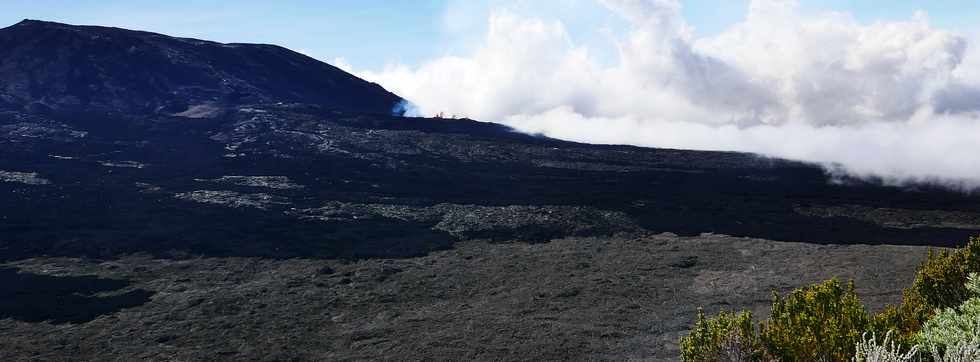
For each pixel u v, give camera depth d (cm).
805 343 994
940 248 2681
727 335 1031
